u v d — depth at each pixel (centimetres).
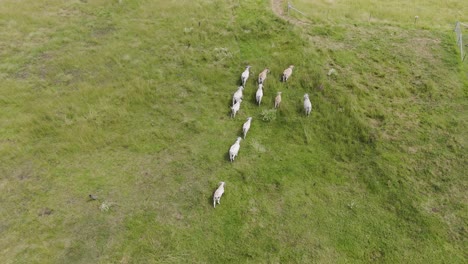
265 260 1113
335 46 2053
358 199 1284
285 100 1694
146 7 2472
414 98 1684
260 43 2103
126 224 1205
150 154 1452
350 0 2675
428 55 1961
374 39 2111
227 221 1216
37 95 1716
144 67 1916
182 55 1992
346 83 1764
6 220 1211
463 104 1634
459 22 2267
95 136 1499
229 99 1714
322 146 1485
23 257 1105
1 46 2067
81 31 2230
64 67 1912
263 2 2522
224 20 2311
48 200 1276
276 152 1464
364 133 1502
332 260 1109
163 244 1149
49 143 1479
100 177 1359
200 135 1536
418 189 1301
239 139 1450
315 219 1223
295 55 1959
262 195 1302
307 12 2397
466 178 1330
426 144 1458
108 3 2530
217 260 1113
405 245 1144
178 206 1265
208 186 1332
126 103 1669
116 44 2094
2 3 2470
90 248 1136
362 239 1164
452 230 1179
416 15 2409
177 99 1716
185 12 2408
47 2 2531
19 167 1388
